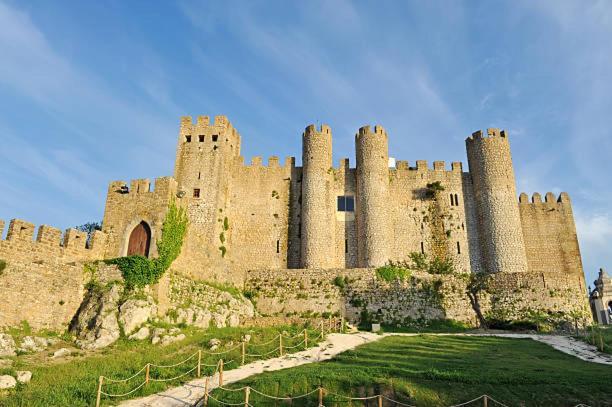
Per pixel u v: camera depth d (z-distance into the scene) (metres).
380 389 20.89
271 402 20.52
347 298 46.88
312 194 57.50
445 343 33.94
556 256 58.12
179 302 37.00
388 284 47.38
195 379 23.89
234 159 61.69
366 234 55.69
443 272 56.34
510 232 55.72
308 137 60.34
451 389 20.88
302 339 33.12
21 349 26.61
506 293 48.16
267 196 60.34
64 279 32.41
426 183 61.25
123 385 21.92
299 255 57.62
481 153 59.50
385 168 59.25
